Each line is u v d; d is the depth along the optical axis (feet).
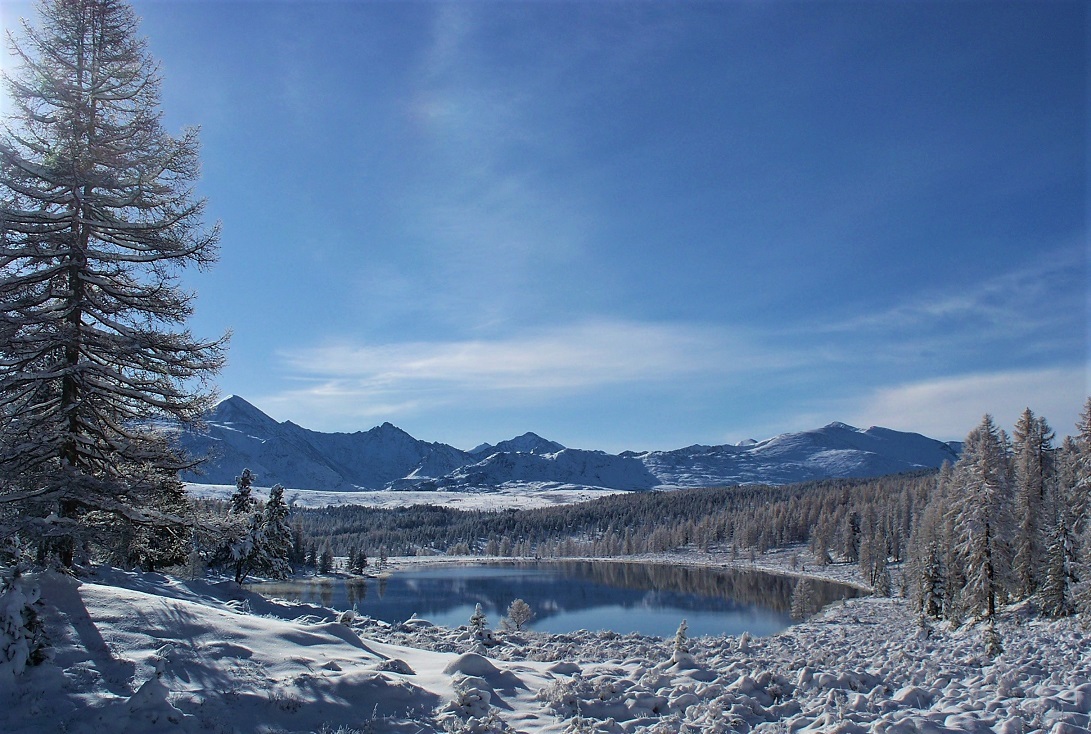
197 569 137.59
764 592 339.36
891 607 220.84
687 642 69.67
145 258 54.65
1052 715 29.76
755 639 95.96
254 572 175.22
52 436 50.21
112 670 32.17
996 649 62.85
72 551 50.39
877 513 434.71
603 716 34.47
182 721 27.73
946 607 161.58
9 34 54.29
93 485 49.57
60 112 55.47
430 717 32.07
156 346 52.85
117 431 54.90
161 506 55.06
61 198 52.80
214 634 38.37
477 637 66.69
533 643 72.54
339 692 32.89
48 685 30.01
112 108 58.08
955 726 28.89
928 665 48.34
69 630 35.47
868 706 34.12
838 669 43.55
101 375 53.26
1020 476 161.17
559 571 516.73
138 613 39.17
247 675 33.35
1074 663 48.80
